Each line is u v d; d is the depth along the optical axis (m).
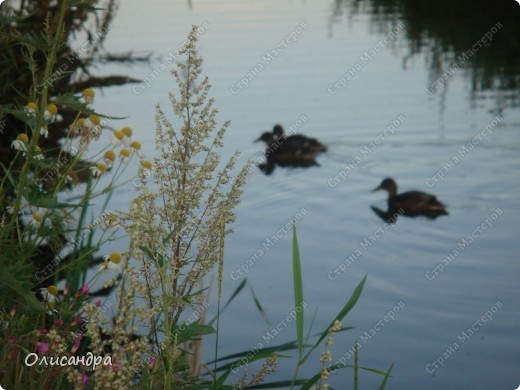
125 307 3.11
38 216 4.52
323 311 7.75
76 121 4.57
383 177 12.22
